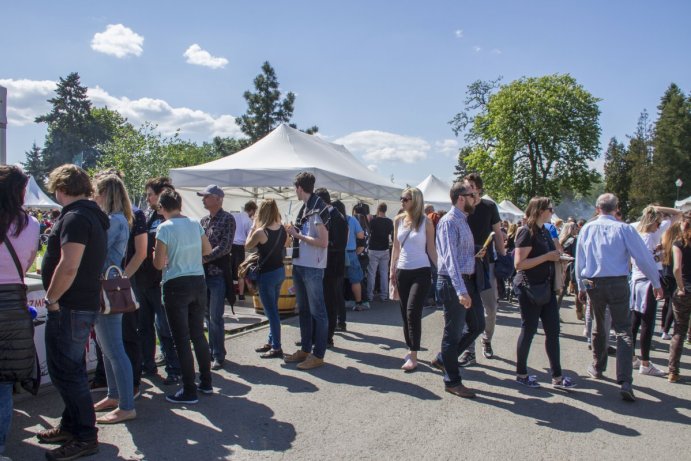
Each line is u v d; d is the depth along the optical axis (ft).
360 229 29.66
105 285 11.96
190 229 14.24
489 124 138.41
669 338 25.26
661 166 186.70
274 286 18.98
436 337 23.27
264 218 18.70
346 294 30.55
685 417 14.28
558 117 128.57
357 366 18.40
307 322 18.57
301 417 13.66
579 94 130.41
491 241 18.15
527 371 17.07
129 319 14.33
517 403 15.10
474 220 18.53
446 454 11.73
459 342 16.25
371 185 39.11
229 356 19.29
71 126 222.28
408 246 17.57
